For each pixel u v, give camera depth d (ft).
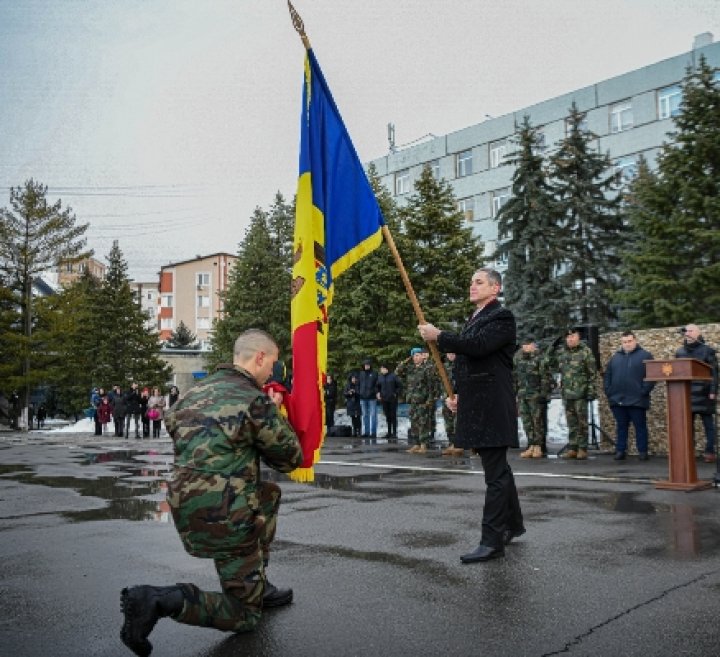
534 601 12.90
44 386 143.84
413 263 83.82
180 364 162.71
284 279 110.01
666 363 26.50
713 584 13.82
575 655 10.37
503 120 147.23
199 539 10.70
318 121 17.30
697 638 10.97
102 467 40.16
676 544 17.24
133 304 135.13
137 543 18.60
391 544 17.80
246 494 10.91
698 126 71.67
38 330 121.08
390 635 11.30
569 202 87.76
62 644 11.30
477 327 16.47
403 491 27.25
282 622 12.01
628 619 11.86
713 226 70.03
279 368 30.01
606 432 43.70
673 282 69.41
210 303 278.26
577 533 18.60
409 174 165.68
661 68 123.75
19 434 98.53
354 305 84.07
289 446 11.32
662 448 40.24
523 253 88.43
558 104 138.21
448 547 17.38
